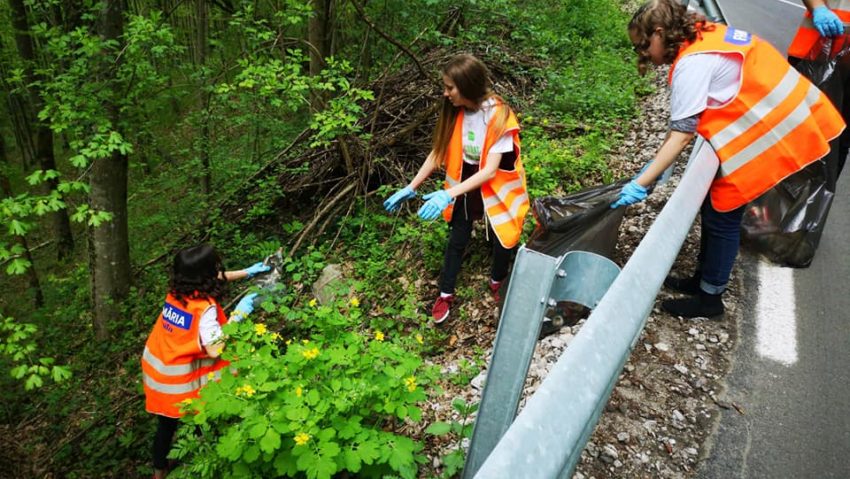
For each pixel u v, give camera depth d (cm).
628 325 120
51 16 619
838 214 388
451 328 370
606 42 842
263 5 793
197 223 777
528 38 796
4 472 504
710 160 239
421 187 561
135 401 516
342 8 817
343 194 603
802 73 330
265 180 717
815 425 235
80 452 491
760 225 341
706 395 253
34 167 1391
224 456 220
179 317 303
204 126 827
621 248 366
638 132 562
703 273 289
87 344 674
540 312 168
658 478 217
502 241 328
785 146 243
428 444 265
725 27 246
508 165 322
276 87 532
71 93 499
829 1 323
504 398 180
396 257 473
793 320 293
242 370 259
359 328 397
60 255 1116
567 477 113
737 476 217
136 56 554
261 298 384
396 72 714
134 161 982
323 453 209
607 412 245
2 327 382
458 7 765
